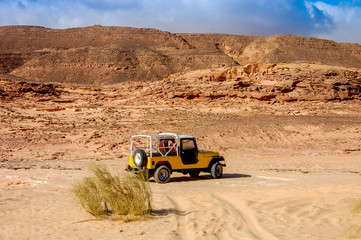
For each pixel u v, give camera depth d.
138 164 13.57
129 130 37.25
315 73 64.56
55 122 42.25
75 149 28.25
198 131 36.06
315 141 32.62
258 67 71.62
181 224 7.32
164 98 60.41
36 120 44.22
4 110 51.34
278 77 61.41
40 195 11.47
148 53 192.62
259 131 35.88
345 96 55.31
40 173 16.70
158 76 176.62
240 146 31.03
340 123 39.09
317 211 7.71
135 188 8.19
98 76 173.62
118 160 22.94
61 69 179.50
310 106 51.78
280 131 36.09
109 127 39.50
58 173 16.61
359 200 8.37
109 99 69.56
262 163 21.59
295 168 19.20
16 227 7.55
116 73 174.25
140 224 7.39
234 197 10.00
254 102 54.31
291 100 54.16
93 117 48.16
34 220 8.14
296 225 6.83
